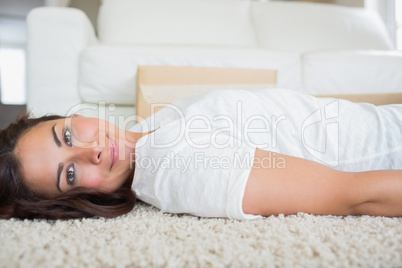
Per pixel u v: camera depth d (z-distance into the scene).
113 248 0.64
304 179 0.77
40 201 0.88
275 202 0.78
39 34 1.55
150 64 1.61
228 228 0.74
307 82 1.82
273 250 0.62
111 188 0.95
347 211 0.80
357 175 0.78
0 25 3.53
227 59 1.69
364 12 2.46
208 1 2.26
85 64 1.57
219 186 0.78
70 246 0.65
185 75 1.55
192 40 2.10
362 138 0.94
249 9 2.43
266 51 1.76
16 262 0.58
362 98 1.42
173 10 2.16
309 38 2.24
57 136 0.90
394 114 0.96
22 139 0.90
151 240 0.68
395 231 0.69
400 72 1.84
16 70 4.17
